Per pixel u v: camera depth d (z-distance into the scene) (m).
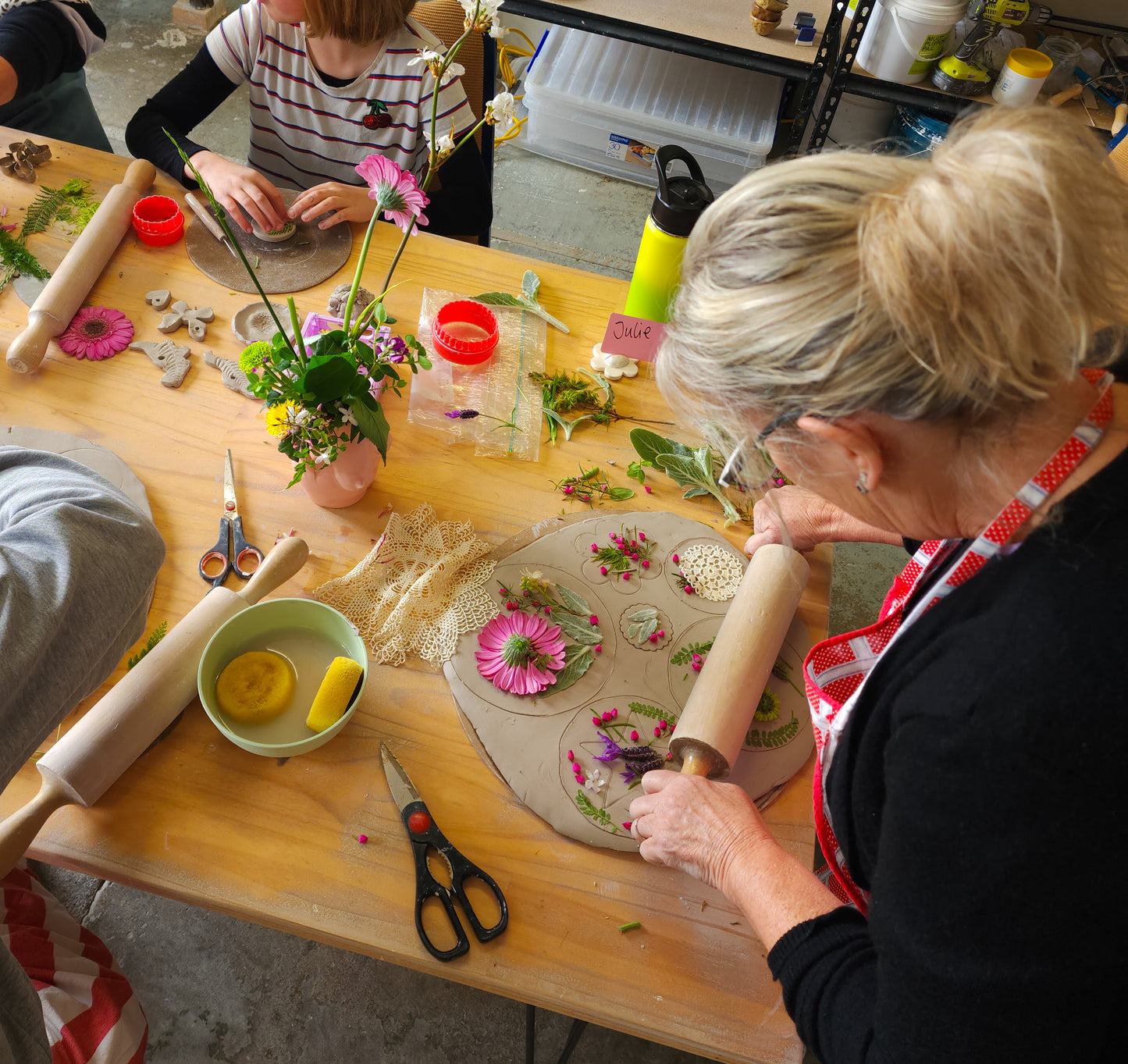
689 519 1.27
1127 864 0.56
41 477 0.97
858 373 0.57
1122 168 1.75
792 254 0.57
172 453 1.25
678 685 1.11
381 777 1.01
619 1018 0.89
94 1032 1.05
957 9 2.41
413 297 1.47
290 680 1.02
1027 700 0.56
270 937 1.79
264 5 1.54
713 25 2.67
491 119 1.07
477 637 1.12
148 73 3.46
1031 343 0.54
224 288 1.44
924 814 0.60
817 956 0.77
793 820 1.03
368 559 1.15
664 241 1.23
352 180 1.89
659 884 0.97
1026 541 0.61
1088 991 0.58
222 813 0.97
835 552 2.49
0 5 1.79
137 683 0.96
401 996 1.75
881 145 0.65
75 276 1.36
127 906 1.80
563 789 1.01
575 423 1.36
